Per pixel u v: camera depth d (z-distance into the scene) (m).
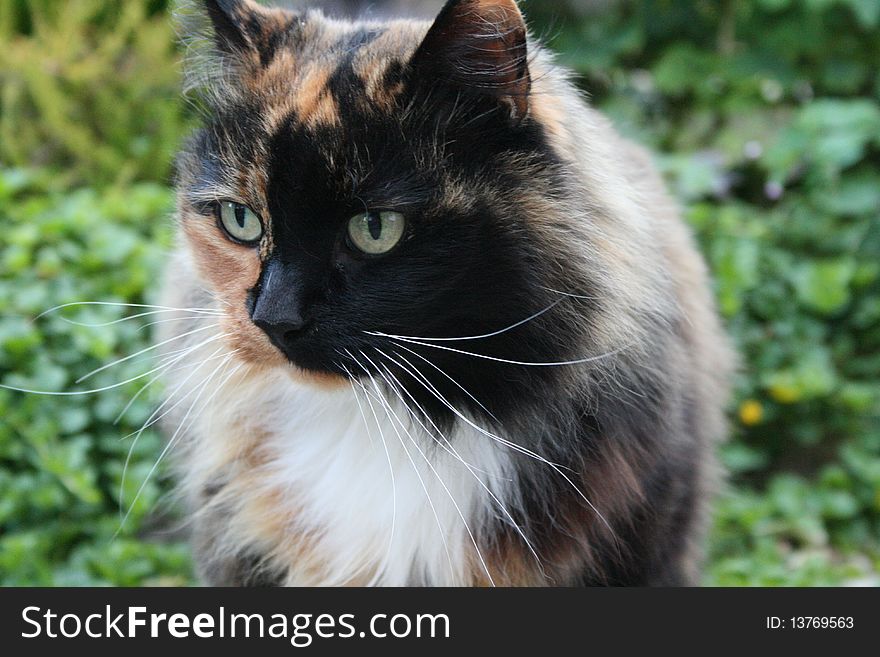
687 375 0.51
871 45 0.90
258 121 0.45
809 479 0.73
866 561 0.68
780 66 0.90
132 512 0.61
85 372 0.63
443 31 0.44
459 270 0.45
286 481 0.49
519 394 0.46
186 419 0.51
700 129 0.90
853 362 0.76
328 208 0.44
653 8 0.95
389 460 0.47
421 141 0.44
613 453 0.48
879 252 0.79
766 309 0.75
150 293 0.64
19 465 0.61
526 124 0.45
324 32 0.47
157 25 0.84
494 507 0.48
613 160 0.49
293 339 0.45
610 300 0.46
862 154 0.83
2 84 0.80
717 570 0.63
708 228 0.76
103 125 0.81
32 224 0.67
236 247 0.46
